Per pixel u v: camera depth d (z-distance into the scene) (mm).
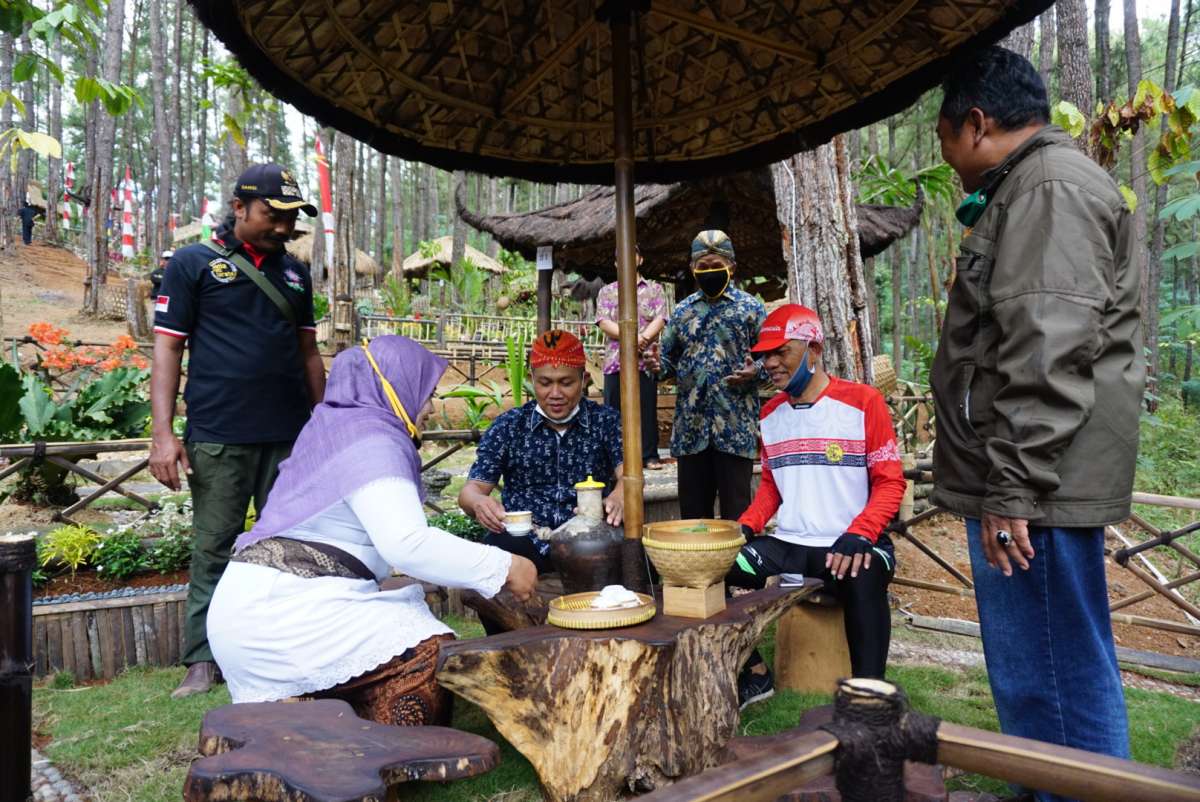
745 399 3674
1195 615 3576
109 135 18734
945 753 1146
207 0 2072
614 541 2348
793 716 2875
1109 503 1743
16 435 5344
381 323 12891
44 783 2365
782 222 4441
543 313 7305
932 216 8922
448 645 2043
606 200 6969
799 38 2645
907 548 5500
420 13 2500
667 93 2984
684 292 8219
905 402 7871
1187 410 14086
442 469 8195
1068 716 1821
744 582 2883
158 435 3074
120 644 3381
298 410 3359
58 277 23109
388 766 1395
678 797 998
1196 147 7422
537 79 2732
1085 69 7527
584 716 2039
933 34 2436
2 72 20656
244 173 3186
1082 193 1711
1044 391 1656
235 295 3176
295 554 2166
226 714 1648
